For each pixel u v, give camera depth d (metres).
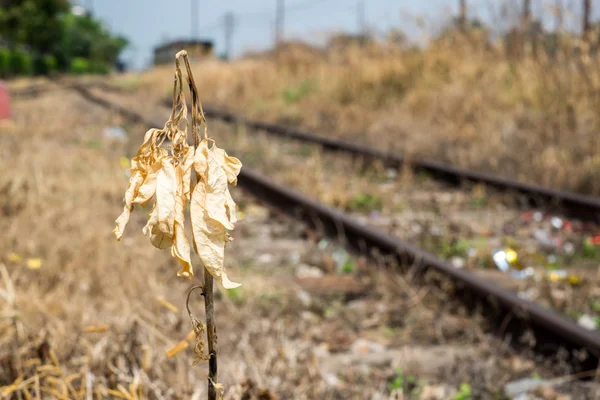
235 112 18.34
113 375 2.08
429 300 3.77
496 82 11.90
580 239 5.41
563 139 8.82
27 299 2.96
